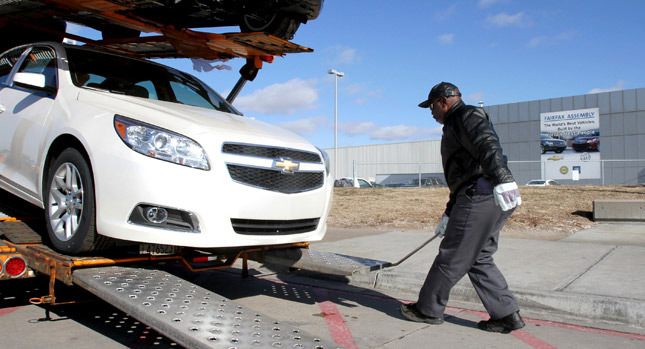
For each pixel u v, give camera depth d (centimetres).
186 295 324
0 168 477
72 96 424
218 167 354
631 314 402
